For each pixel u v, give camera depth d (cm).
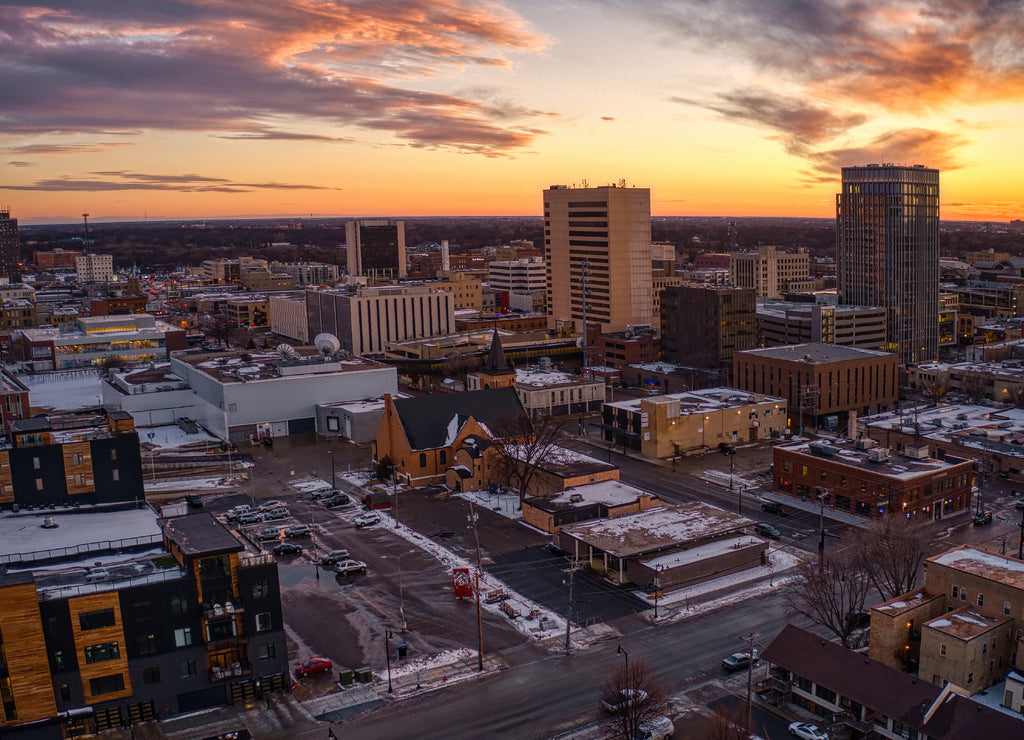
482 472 14762
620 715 7431
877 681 7594
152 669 8081
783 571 11038
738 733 7044
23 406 16800
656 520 11888
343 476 15750
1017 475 14800
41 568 8581
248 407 18662
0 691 7525
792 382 19475
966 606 8600
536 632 9494
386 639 8906
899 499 12462
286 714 8075
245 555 8775
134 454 10744
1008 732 6731
